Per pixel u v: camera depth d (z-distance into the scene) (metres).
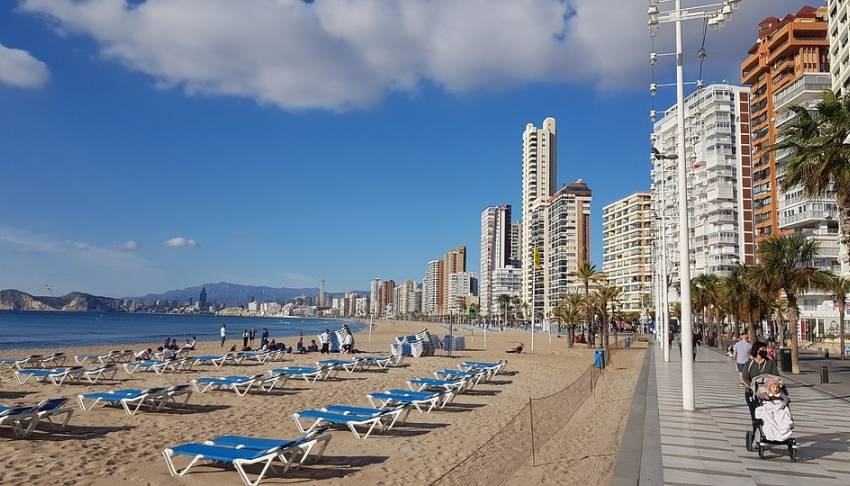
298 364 30.42
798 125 19.77
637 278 140.25
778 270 29.12
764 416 9.71
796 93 75.88
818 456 9.87
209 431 13.30
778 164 82.62
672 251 54.81
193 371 26.58
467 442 12.57
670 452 10.14
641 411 14.72
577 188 170.12
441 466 10.52
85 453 10.93
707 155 100.56
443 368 29.83
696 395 18.06
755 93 93.12
